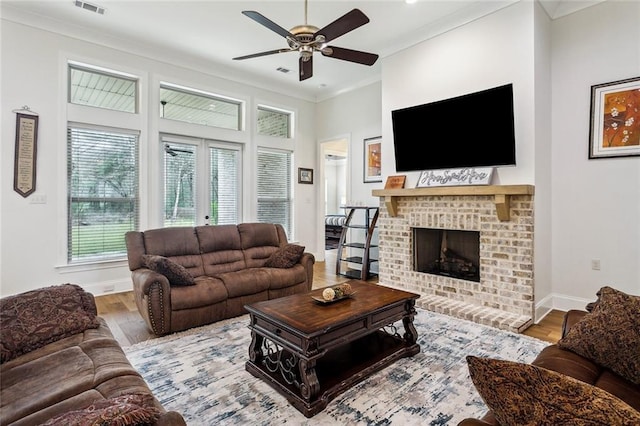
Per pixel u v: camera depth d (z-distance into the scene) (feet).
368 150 19.20
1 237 12.25
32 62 12.71
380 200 15.28
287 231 21.49
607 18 11.05
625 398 4.36
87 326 6.52
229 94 18.35
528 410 2.59
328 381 6.95
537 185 11.21
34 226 12.87
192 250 12.91
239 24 13.34
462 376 7.61
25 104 12.60
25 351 5.63
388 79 15.16
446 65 13.10
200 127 17.39
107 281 14.52
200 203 17.63
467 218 12.34
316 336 6.45
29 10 12.32
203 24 13.35
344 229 18.52
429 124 13.30
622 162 10.88
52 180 13.19
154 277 9.89
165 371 7.88
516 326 10.17
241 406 6.56
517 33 11.23
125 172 15.15
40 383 4.73
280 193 21.13
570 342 5.48
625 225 10.87
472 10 12.08
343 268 20.02
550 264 12.26
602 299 5.73
